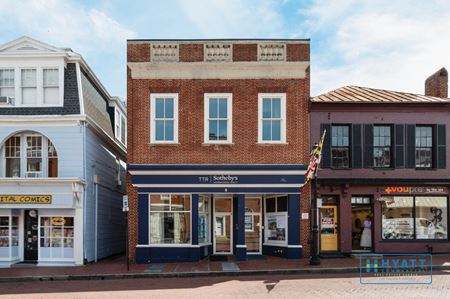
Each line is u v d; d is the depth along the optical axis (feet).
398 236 66.69
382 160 67.46
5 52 64.80
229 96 64.90
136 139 64.28
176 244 63.62
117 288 45.34
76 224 63.21
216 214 69.10
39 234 64.03
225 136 65.00
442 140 67.77
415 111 67.67
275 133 65.31
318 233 65.46
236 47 65.26
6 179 61.36
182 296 40.22
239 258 63.00
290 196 64.28
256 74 65.21
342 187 65.57
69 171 63.72
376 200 66.08
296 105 65.10
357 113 66.85
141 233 63.21
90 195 66.95
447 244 66.49
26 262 63.98
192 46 65.16
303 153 64.85
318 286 44.04
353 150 66.44
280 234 66.39
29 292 44.21
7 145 65.16
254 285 45.50
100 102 77.30
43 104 65.16
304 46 65.41
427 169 67.31
